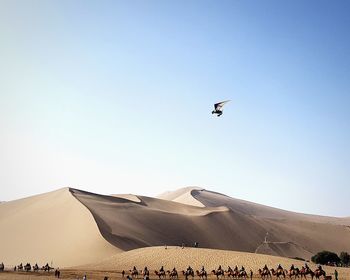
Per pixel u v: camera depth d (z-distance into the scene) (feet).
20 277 214.48
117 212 514.27
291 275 202.39
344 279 203.41
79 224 425.28
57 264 344.28
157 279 214.90
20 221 459.32
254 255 290.35
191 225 554.46
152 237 465.88
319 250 620.49
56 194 545.44
